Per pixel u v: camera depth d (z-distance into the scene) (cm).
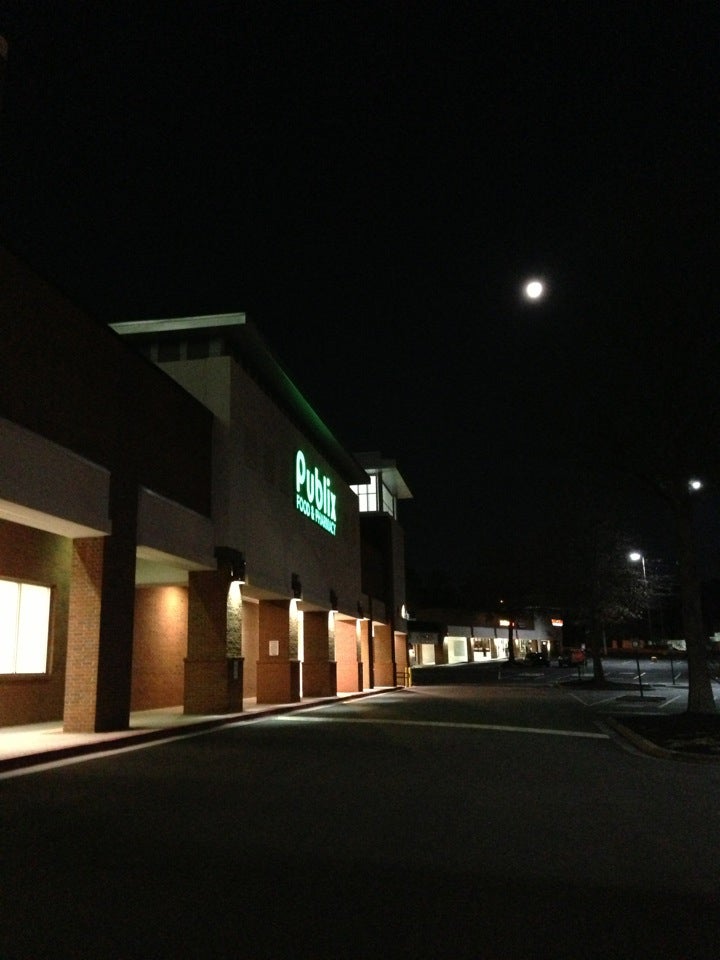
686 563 2088
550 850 742
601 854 730
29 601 1852
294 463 3100
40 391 1547
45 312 1582
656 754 1522
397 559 5250
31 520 1589
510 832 814
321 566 3416
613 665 8262
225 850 721
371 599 4425
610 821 880
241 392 2520
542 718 2312
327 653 3441
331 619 3538
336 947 491
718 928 533
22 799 963
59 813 879
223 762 1309
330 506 3666
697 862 705
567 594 4522
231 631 2316
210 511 2347
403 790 1050
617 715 2317
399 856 710
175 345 2570
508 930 525
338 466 4041
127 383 1894
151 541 1944
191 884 617
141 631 2481
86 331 1727
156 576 2400
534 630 11575
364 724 2062
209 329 2500
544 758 1418
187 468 2212
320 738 1703
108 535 1755
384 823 845
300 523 3127
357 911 559
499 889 616
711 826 862
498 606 8444
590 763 1367
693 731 1728
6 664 1767
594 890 617
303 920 539
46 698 1883
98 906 563
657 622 11831
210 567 2294
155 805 927
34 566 1856
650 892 614
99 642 1706
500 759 1386
